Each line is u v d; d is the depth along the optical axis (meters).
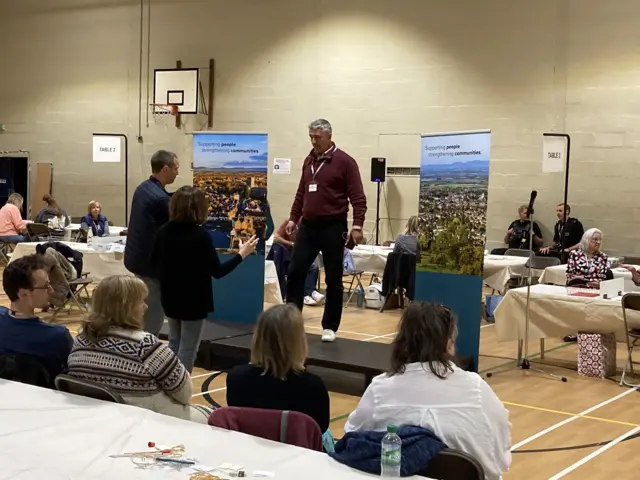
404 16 11.94
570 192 10.78
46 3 15.34
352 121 12.46
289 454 2.32
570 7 10.66
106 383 2.91
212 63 13.65
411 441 2.25
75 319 7.93
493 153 11.30
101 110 14.85
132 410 2.73
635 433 4.57
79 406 2.77
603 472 3.88
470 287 5.73
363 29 12.28
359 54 12.34
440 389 2.43
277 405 2.68
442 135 5.86
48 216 12.10
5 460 2.23
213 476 2.12
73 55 15.11
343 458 2.24
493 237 11.38
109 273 8.21
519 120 11.10
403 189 12.07
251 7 13.25
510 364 6.48
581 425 4.73
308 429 2.51
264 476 2.14
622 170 10.42
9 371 3.19
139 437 2.46
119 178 14.74
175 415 3.02
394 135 12.12
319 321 8.20
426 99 11.83
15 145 15.70
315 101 12.77
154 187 4.76
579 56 10.64
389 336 7.44
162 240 4.33
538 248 10.57
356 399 5.21
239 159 6.73
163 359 2.94
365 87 12.32
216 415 2.58
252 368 2.73
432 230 5.95
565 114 10.77
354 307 9.30
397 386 2.46
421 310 2.55
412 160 11.98
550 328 6.21
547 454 4.16
